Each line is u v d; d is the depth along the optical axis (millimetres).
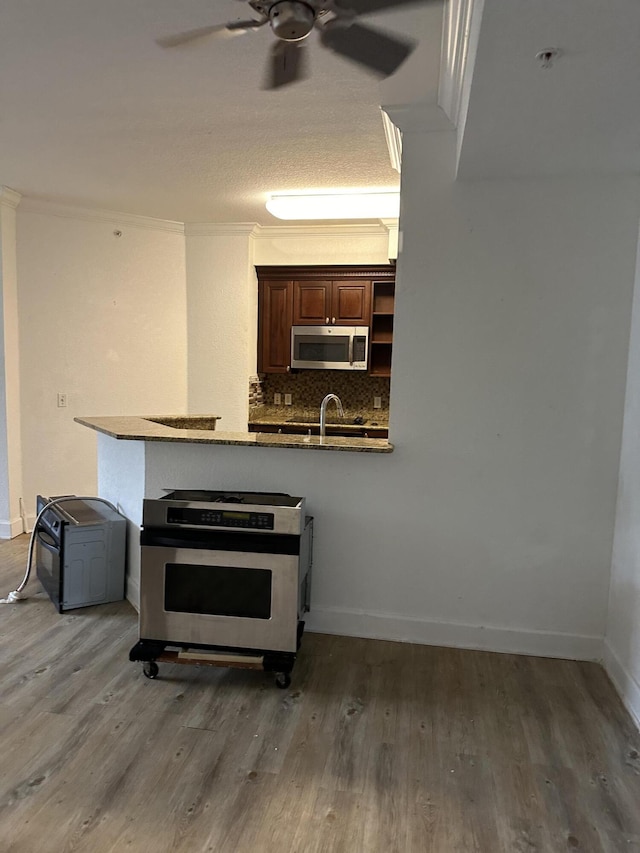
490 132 2160
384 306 5574
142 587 2555
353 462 2898
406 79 2365
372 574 2943
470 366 2773
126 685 2502
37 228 4582
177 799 1852
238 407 5406
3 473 4488
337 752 2098
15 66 2391
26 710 2303
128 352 5109
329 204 4305
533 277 2691
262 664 2486
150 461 3082
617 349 2660
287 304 5555
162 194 4305
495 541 2830
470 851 1692
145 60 2334
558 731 2250
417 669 2680
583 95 1871
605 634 2766
